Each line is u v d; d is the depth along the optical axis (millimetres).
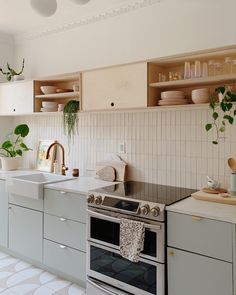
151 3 2729
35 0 1818
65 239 2582
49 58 3609
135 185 2695
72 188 2553
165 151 2715
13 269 2855
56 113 3242
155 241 1997
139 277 2090
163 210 1961
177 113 2637
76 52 3332
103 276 2287
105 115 3121
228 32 2332
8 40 3967
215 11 2391
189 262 1877
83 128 3311
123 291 2180
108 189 2492
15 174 3336
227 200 2008
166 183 2711
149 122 2811
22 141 3984
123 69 2547
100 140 3166
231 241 1715
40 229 2791
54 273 2771
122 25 2947
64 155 3480
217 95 2246
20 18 3314
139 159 2883
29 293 2430
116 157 3035
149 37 2766
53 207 2666
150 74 2445
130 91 2508
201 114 2504
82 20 3221
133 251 2029
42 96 3264
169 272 1963
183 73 2514
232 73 2188
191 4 2514
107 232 2256
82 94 2854
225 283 1742
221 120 2396
